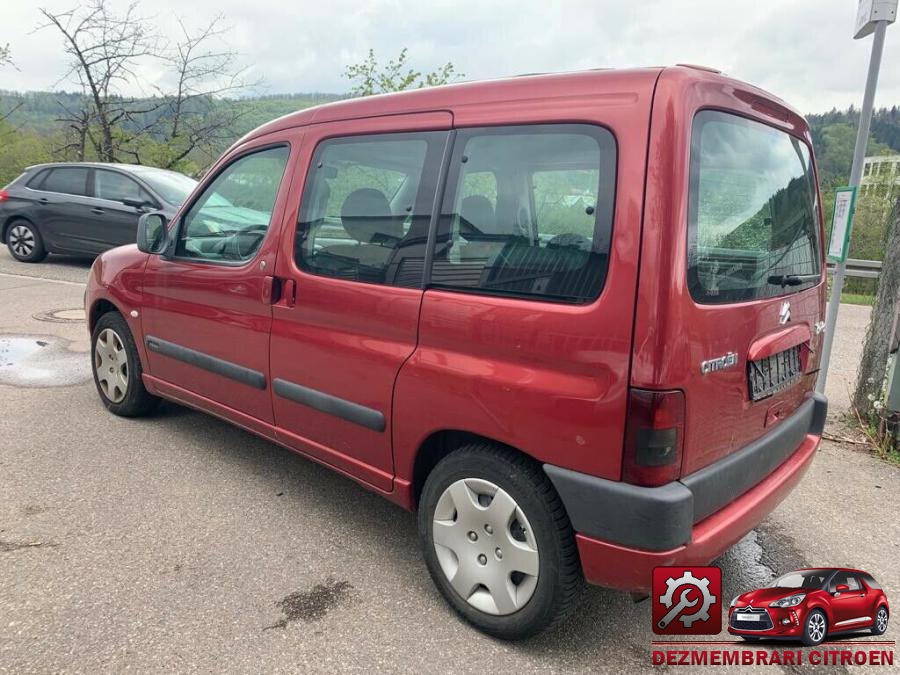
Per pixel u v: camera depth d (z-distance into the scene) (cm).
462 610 258
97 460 398
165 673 226
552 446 220
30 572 282
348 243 292
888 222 484
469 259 246
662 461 203
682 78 208
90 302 471
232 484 373
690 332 205
